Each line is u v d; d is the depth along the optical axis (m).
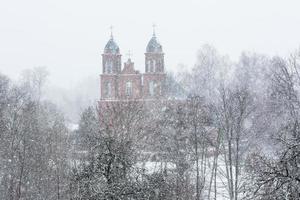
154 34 104.38
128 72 102.69
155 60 102.12
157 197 27.45
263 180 16.08
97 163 26.80
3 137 52.59
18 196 45.34
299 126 18.34
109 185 26.09
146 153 52.81
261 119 56.44
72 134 64.31
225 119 52.69
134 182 26.84
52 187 46.94
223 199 49.53
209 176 55.25
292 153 16.27
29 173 48.88
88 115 51.56
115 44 104.56
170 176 39.66
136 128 47.06
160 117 61.62
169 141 51.09
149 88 101.62
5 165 49.59
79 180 26.62
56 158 48.69
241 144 55.41
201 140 51.50
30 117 57.34
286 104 49.75
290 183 15.68
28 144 50.53
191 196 42.78
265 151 47.69
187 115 54.22
